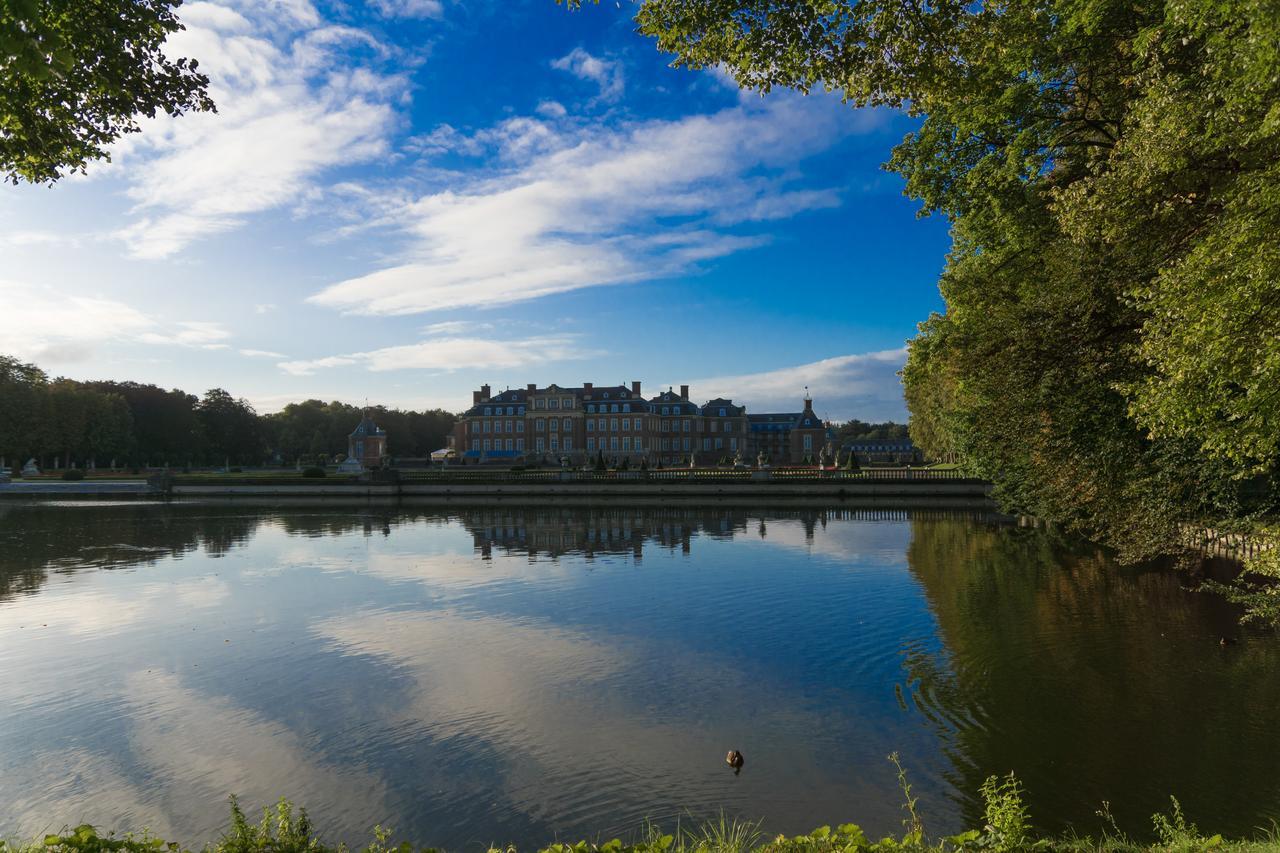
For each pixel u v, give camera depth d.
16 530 41.22
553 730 12.19
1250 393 9.07
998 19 13.49
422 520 47.78
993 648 15.96
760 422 132.25
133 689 14.31
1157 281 10.91
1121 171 11.52
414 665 15.59
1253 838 8.27
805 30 10.48
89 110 9.62
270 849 6.16
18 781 10.64
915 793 9.92
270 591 23.38
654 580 24.70
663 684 14.27
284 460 137.50
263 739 11.98
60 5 7.45
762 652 16.22
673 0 10.29
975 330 19.42
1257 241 8.71
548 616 19.73
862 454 126.31
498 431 115.50
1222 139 9.66
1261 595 14.84
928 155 18.47
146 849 5.37
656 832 9.08
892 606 20.25
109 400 97.12
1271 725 11.53
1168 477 17.23
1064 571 24.59
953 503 56.00
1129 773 10.16
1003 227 18.56
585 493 64.38
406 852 6.37
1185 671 14.08
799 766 10.77
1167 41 10.89
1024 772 10.33
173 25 9.29
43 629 18.73
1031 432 19.89
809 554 30.22
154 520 47.41
